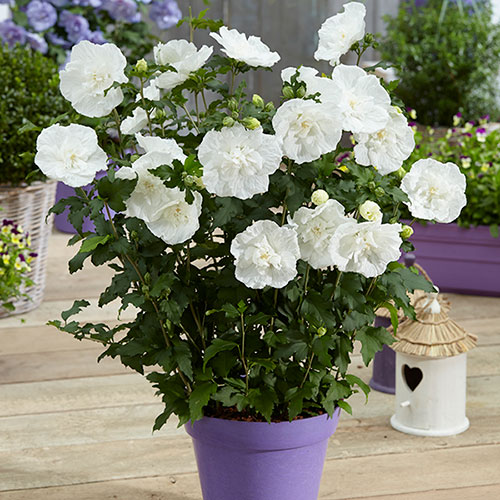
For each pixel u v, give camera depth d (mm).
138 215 1543
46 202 3877
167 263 1661
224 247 1665
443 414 2545
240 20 6465
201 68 1661
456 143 5008
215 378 1814
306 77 1584
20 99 3559
